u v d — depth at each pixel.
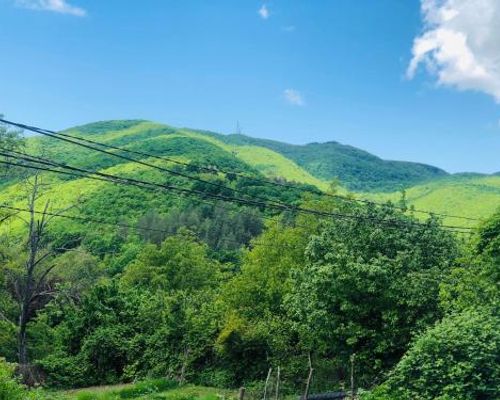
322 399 21.88
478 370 13.53
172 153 149.12
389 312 21.59
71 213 81.50
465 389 13.32
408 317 21.31
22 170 30.80
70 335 32.47
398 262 22.19
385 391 14.25
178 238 55.53
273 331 29.80
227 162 148.12
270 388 25.89
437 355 13.76
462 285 19.52
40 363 29.98
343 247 23.27
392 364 22.16
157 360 31.31
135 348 31.84
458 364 13.36
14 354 31.81
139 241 78.75
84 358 31.09
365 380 23.47
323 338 24.02
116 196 92.75
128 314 33.44
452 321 14.98
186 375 30.47
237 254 72.75
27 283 31.12
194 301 33.25
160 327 32.06
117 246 74.44
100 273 45.00
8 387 14.41
